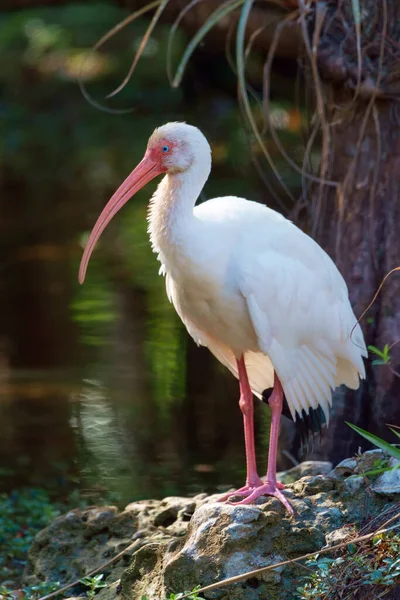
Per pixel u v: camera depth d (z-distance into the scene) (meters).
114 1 17.50
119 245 25.53
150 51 34.25
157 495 12.89
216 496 9.92
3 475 13.70
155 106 34.81
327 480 8.94
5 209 29.61
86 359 18.02
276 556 8.32
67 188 31.50
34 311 20.61
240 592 8.18
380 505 8.55
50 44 37.31
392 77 11.28
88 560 9.91
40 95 37.75
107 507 10.38
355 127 11.60
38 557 10.22
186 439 14.69
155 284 22.31
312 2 11.66
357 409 11.77
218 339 10.06
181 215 9.34
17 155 34.28
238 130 30.58
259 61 23.64
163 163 9.59
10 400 16.19
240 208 9.66
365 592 7.86
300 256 9.56
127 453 14.40
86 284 22.45
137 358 17.98
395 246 11.51
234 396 16.42
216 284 9.33
